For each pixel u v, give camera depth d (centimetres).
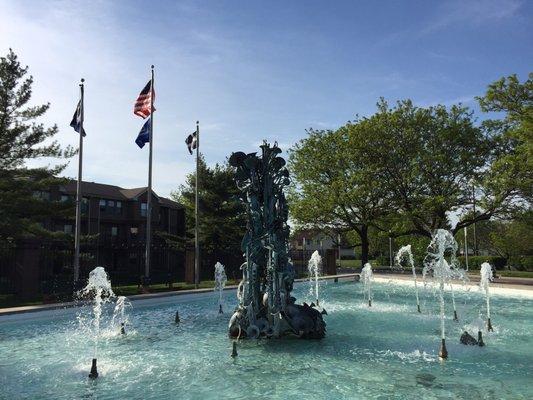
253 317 1328
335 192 3909
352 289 2889
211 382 938
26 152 2459
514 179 2984
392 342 1275
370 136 3684
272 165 1419
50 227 4491
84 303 2053
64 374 1013
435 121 3603
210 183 4294
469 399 819
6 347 1294
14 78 2486
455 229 3562
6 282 2370
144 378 975
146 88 2836
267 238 1355
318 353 1155
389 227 4334
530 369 1005
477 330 1462
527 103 2780
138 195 5275
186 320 1739
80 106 2489
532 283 2819
